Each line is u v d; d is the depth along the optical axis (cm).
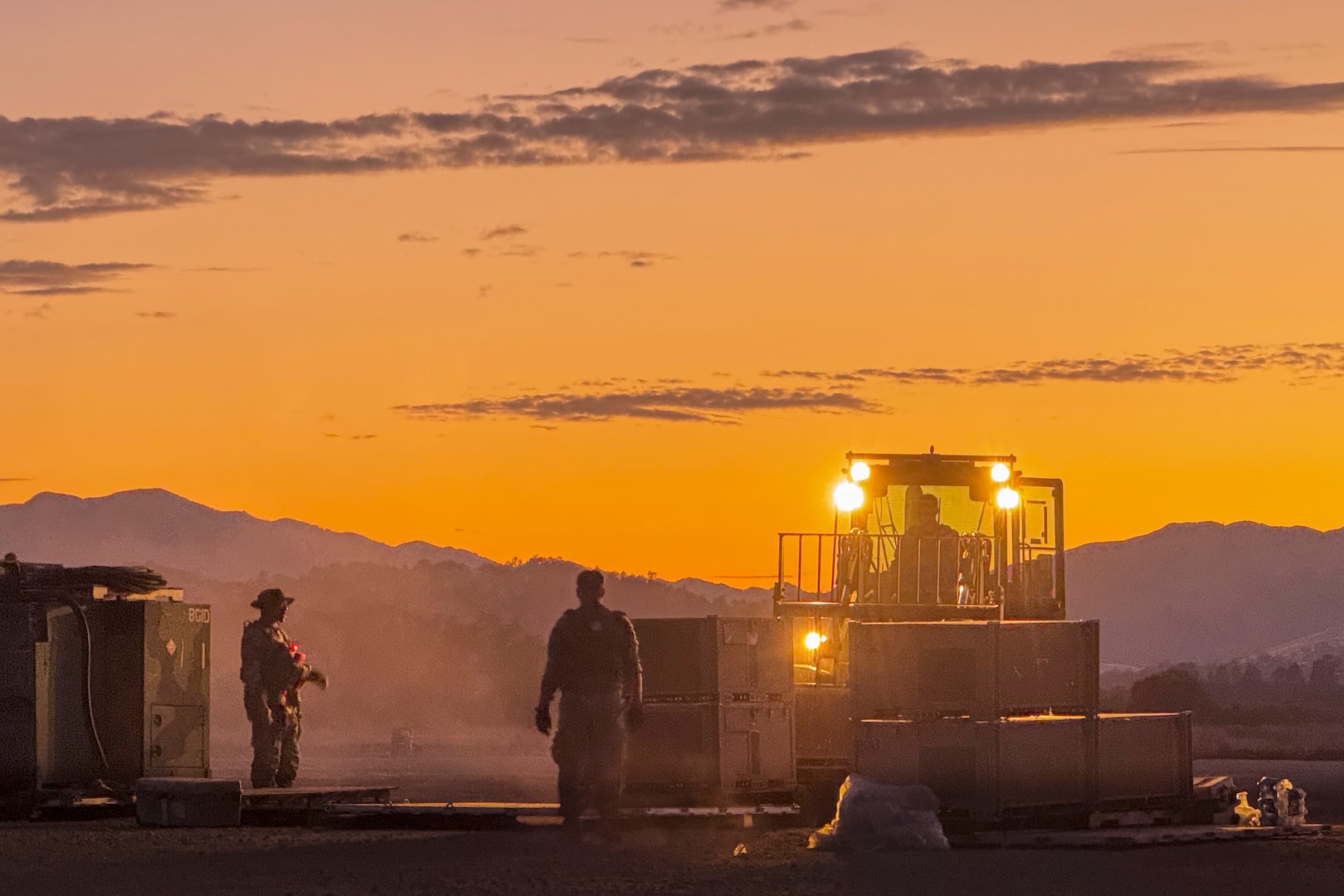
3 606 5928
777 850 4847
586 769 4972
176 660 6331
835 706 6250
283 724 6075
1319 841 5216
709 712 5678
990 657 5366
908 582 6906
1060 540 7250
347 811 5572
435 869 4272
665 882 4041
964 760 5338
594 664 4931
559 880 4069
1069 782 5506
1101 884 4053
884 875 4203
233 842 4941
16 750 5888
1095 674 5619
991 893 3897
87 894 3831
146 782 5550
